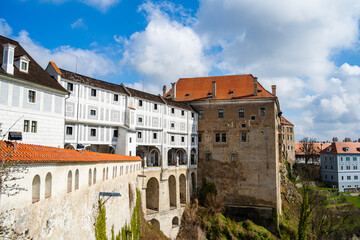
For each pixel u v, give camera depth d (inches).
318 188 3742.6
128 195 1418.6
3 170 462.3
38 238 588.7
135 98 2006.6
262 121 2506.2
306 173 4047.7
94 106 1683.1
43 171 616.7
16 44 1259.2
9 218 492.1
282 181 3068.4
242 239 2138.3
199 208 2400.3
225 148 2586.1
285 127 4121.6
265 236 2183.8
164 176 2135.8
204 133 2667.3
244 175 2501.2
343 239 2593.5
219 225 2178.9
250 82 2736.2
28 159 558.6
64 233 708.0
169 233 2113.7
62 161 689.6
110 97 1800.0
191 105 2741.1
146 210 2036.2
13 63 1078.4
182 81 2984.7
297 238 2214.6
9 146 608.1
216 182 2573.8
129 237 1370.6
